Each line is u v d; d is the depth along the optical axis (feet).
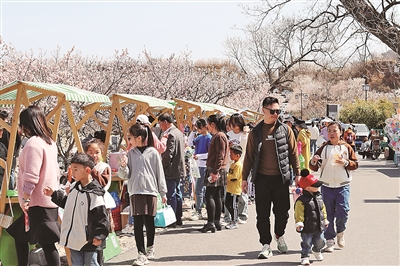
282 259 27.94
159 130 47.96
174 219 34.37
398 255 28.30
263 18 104.94
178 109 64.03
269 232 28.63
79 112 55.21
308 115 313.32
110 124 37.73
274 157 28.53
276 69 192.85
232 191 37.01
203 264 27.04
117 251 29.22
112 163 35.45
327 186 29.53
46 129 22.66
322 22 101.14
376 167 91.91
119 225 35.76
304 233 26.27
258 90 154.40
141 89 81.61
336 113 152.15
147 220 28.09
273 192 28.73
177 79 88.22
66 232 20.97
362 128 146.30
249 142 29.19
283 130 28.78
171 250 30.37
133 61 77.56
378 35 92.58
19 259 23.91
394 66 101.04
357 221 38.70
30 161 21.68
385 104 189.47
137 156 27.58
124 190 36.52
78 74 65.41
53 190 21.70
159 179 27.76
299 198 26.45
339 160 29.01
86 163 20.95
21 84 25.31
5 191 24.82
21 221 23.50
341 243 30.12
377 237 33.01
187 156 46.16
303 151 47.47
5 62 58.13
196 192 41.24
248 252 29.71
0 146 33.76
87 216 20.80
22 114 22.39
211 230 35.73
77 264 21.09
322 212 26.61
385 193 55.21
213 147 35.22
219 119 36.52
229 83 111.24
